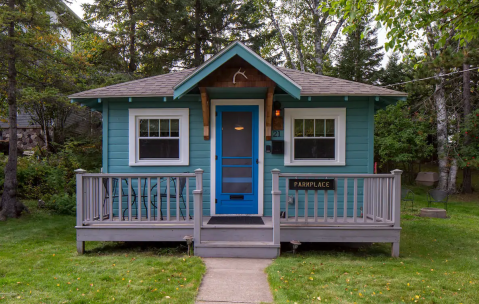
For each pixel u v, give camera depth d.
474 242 7.36
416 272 5.04
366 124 7.04
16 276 4.71
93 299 3.92
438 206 12.91
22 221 8.59
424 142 15.19
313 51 22.12
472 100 15.70
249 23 18.73
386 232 5.95
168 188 5.99
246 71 6.12
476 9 5.72
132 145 7.15
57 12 9.41
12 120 8.83
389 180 6.04
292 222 5.89
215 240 5.92
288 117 7.05
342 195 7.04
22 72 9.61
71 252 6.11
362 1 5.67
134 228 5.96
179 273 4.82
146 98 7.16
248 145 7.08
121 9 16.84
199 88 6.29
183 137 7.14
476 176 19.75
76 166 11.90
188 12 18.48
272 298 4.11
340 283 4.51
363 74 22.16
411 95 16.38
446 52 12.46
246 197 7.07
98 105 7.80
